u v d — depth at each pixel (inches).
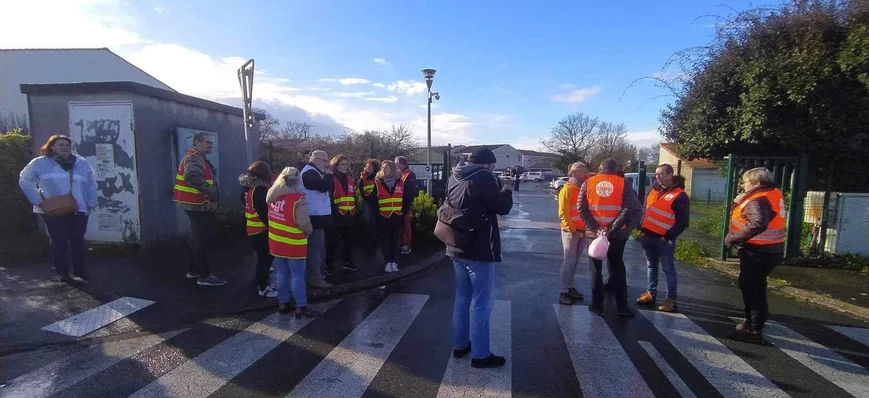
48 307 199.8
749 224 171.8
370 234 359.3
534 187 1877.5
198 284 232.7
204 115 348.8
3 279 231.0
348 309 215.3
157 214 301.1
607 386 142.4
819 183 360.8
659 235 217.9
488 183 148.3
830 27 309.3
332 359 159.2
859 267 300.5
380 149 1121.4
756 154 372.2
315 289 236.8
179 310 203.2
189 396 132.8
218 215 327.6
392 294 241.1
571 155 2188.7
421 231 368.8
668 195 216.5
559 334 186.4
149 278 240.2
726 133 366.9
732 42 356.5
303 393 135.3
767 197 173.2
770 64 323.3
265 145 645.9
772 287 262.5
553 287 259.6
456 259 155.9
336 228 265.6
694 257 342.0
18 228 303.3
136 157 286.8
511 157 3705.7
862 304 227.8
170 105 313.1
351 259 283.0
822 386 145.2
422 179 624.1
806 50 309.6
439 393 136.2
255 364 154.6
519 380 145.3
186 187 223.1
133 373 146.7
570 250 225.9
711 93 369.4
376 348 169.5
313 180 227.8
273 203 196.4
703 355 167.5
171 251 290.0
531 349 170.6
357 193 366.9
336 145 1115.3
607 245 199.0
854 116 305.7
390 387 139.6
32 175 217.6
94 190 238.7
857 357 168.2
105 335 177.5
